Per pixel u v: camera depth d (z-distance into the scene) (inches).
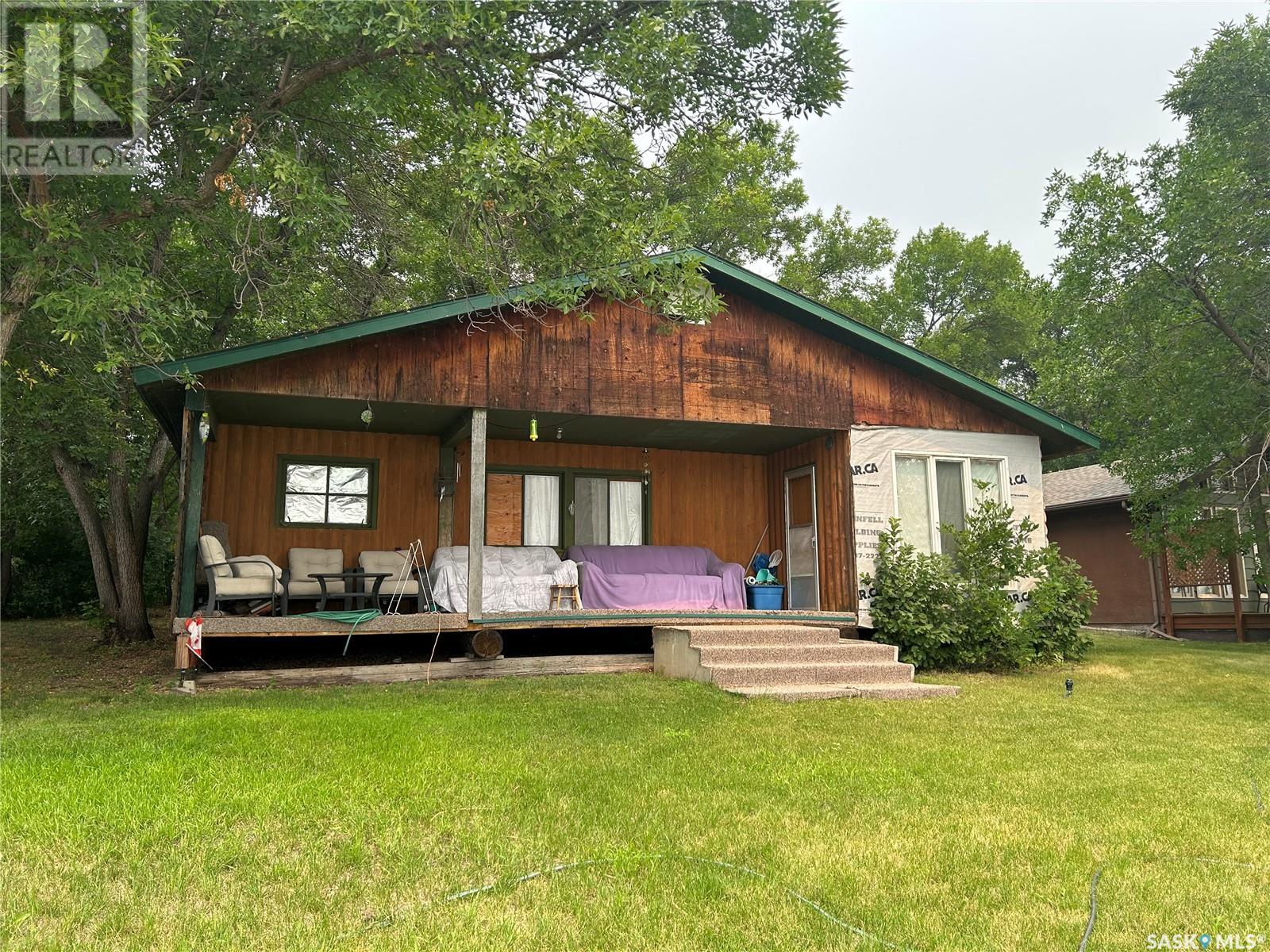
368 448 478.6
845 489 467.8
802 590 510.9
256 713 271.9
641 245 326.3
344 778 197.5
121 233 310.2
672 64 323.6
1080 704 334.0
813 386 463.2
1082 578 467.2
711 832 170.1
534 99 348.5
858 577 456.1
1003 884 146.2
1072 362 657.0
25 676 410.0
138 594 555.5
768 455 555.5
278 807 175.8
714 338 446.3
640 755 232.7
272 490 458.0
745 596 487.2
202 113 341.1
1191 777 220.5
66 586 802.2
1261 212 557.3
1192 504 567.5
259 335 595.5
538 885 143.1
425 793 189.8
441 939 123.3
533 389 408.5
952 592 435.8
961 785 208.4
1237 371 562.9
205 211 345.4
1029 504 502.9
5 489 663.1
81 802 175.2
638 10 329.1
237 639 450.6
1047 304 666.8
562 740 249.8
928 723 288.7
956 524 486.9
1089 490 766.5
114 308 284.5
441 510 483.8
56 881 141.5
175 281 471.5
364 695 333.1
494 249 344.8
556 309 405.7
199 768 203.8
